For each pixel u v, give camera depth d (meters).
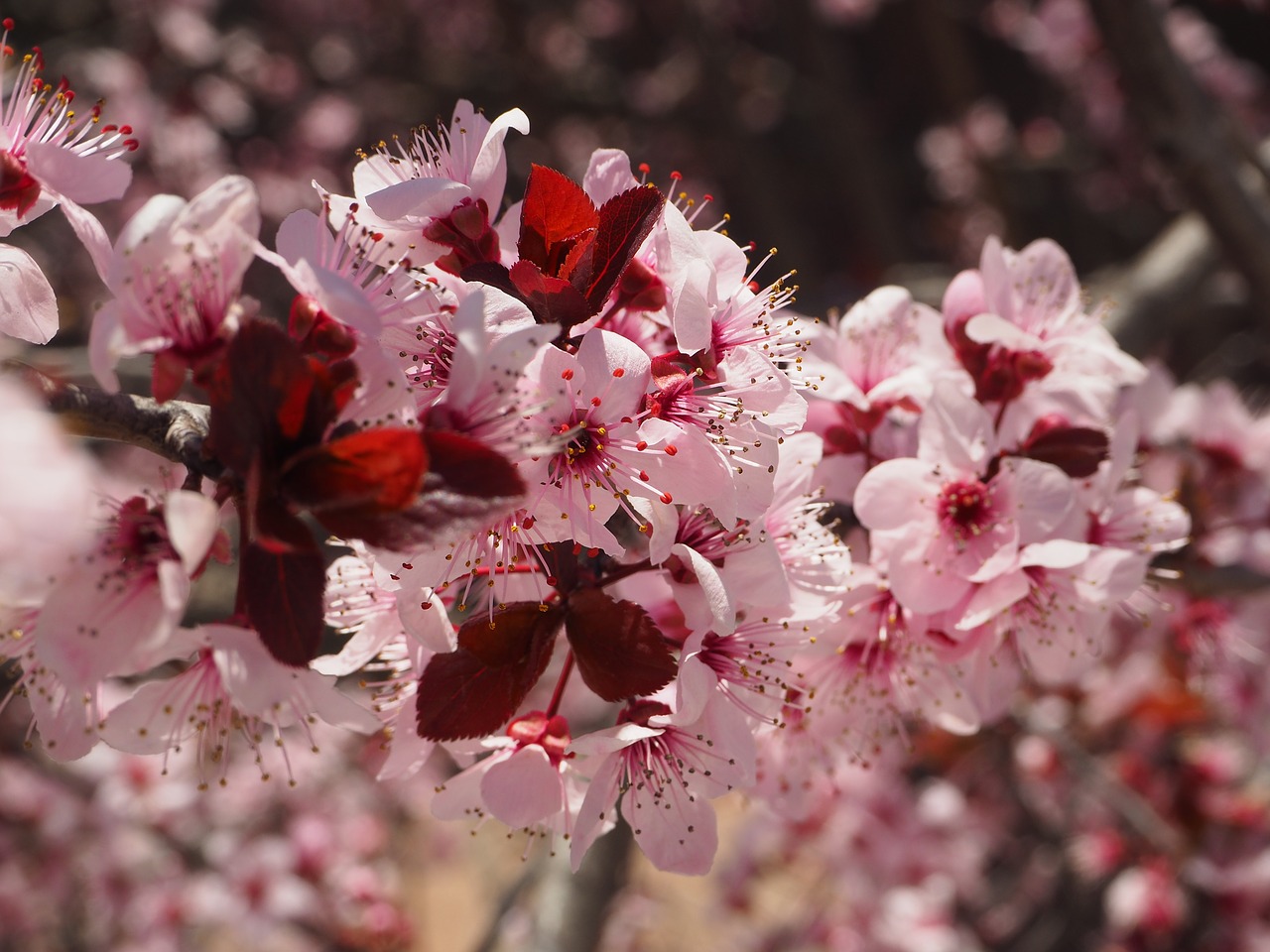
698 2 0.96
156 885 0.62
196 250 0.25
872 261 1.07
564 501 0.26
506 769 0.27
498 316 0.26
